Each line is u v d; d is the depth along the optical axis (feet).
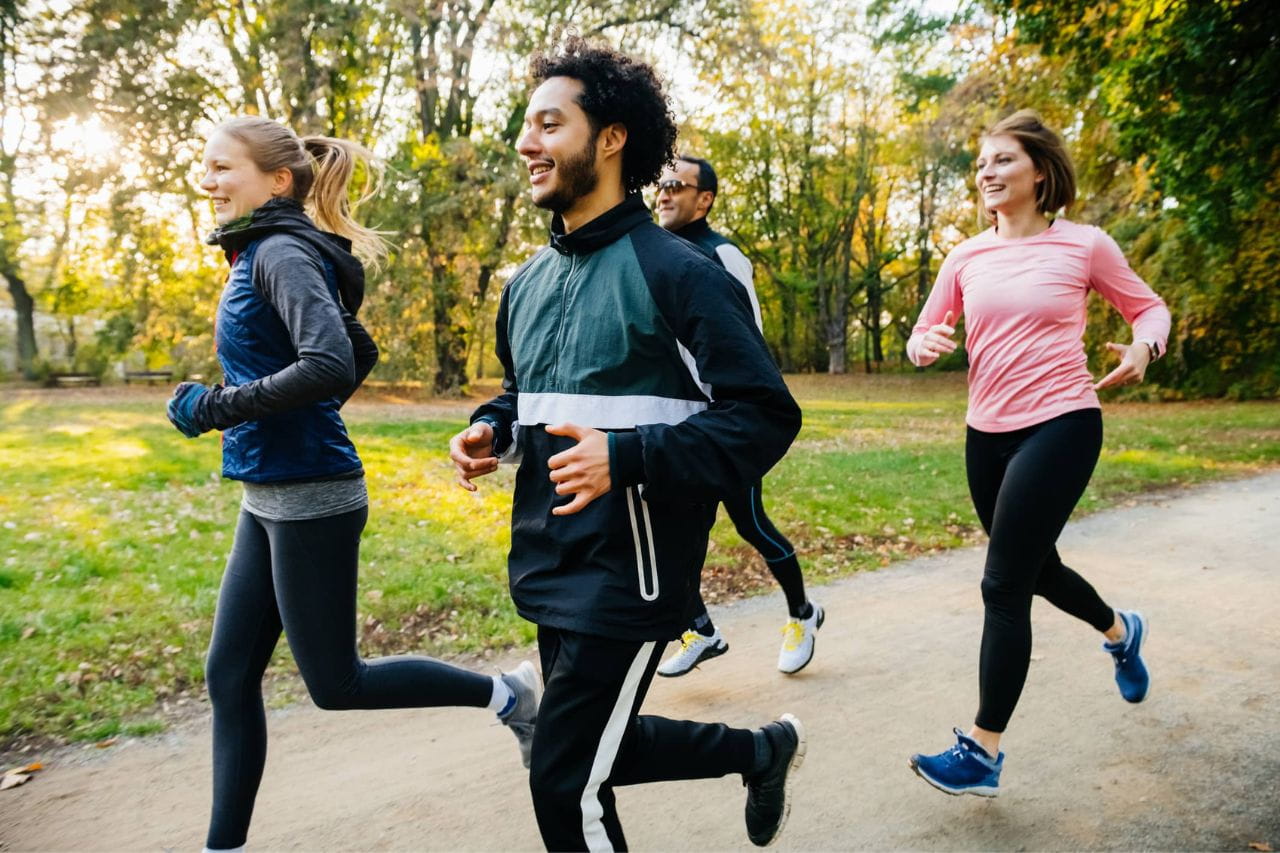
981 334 8.93
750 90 73.77
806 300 128.67
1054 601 9.75
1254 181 34.40
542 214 67.72
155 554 17.25
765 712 10.77
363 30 67.92
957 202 118.73
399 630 13.87
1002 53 52.39
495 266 72.08
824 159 116.06
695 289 5.53
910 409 66.28
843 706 10.91
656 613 5.67
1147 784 8.77
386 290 68.13
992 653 8.18
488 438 6.58
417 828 8.35
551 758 5.66
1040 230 9.20
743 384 5.40
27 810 8.81
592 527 5.67
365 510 7.50
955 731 8.34
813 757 9.55
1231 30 31.24
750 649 13.09
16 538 18.21
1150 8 33.22
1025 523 8.17
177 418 6.83
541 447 6.04
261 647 7.43
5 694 11.06
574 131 5.81
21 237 74.33
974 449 9.12
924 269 131.64
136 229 67.41
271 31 63.67
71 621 13.38
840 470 29.63
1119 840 7.82
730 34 67.97
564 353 5.97
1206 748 9.45
